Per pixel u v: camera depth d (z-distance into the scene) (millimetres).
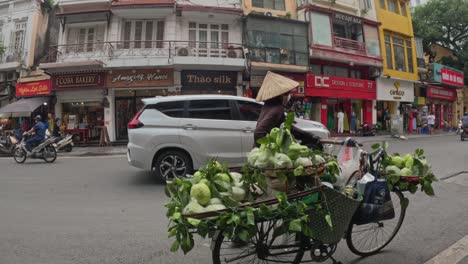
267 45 18422
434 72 27500
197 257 3391
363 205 2947
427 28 29062
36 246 3715
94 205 5379
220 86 17859
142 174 8062
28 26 20141
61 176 8109
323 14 20562
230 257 2561
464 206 5102
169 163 6805
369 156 3178
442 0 29469
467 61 30172
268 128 3455
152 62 16781
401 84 25141
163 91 17859
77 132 18219
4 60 20234
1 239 3938
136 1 17531
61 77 17938
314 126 7559
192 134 6684
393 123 19938
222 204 2271
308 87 19781
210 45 18031
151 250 3568
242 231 2193
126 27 17969
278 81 3607
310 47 19562
